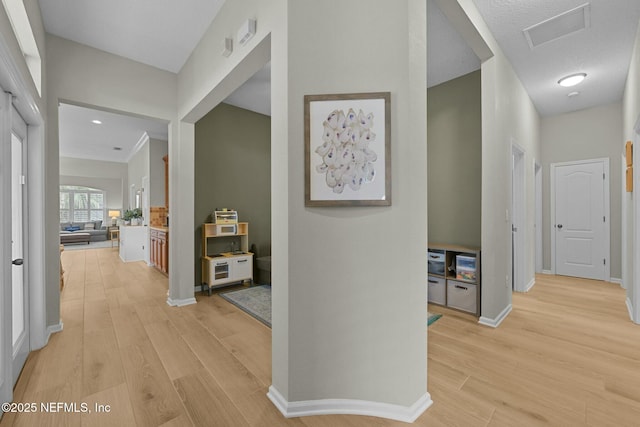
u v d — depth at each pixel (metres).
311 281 1.52
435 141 3.57
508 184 2.99
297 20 1.52
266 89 3.70
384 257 1.49
